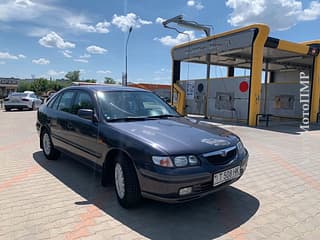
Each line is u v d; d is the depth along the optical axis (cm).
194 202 400
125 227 326
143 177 334
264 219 354
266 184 487
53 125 573
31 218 345
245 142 916
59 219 343
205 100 1858
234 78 1623
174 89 2108
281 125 1477
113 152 392
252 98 1435
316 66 1712
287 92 1848
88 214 357
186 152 329
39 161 612
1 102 3372
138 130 380
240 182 495
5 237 302
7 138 926
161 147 330
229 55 1991
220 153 350
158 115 476
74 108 517
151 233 314
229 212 371
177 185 316
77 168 557
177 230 321
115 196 414
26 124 1346
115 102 468
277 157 700
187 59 2038
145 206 382
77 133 478
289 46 1548
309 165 628
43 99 2950
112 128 397
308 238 311
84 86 536
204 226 332
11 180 484
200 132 387
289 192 450
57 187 451
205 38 1745
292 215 367
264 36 1394
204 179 329
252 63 1424
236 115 1614
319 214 372
